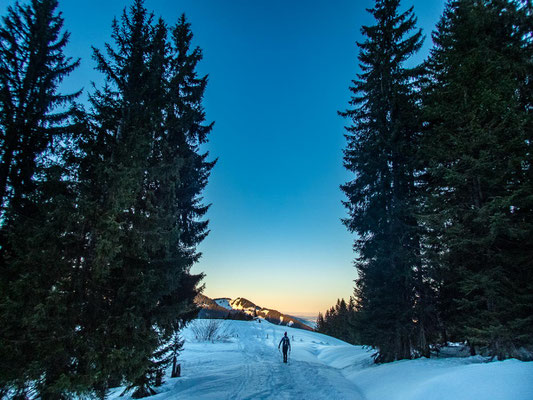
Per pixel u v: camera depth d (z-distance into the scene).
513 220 9.20
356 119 16.09
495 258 9.34
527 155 8.54
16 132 8.40
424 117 11.72
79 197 7.34
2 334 6.23
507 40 11.15
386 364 11.93
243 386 10.47
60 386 6.01
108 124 8.57
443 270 10.90
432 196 10.91
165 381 11.68
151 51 11.05
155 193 10.59
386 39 15.84
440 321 11.82
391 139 13.26
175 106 13.38
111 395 10.58
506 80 8.88
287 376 12.49
